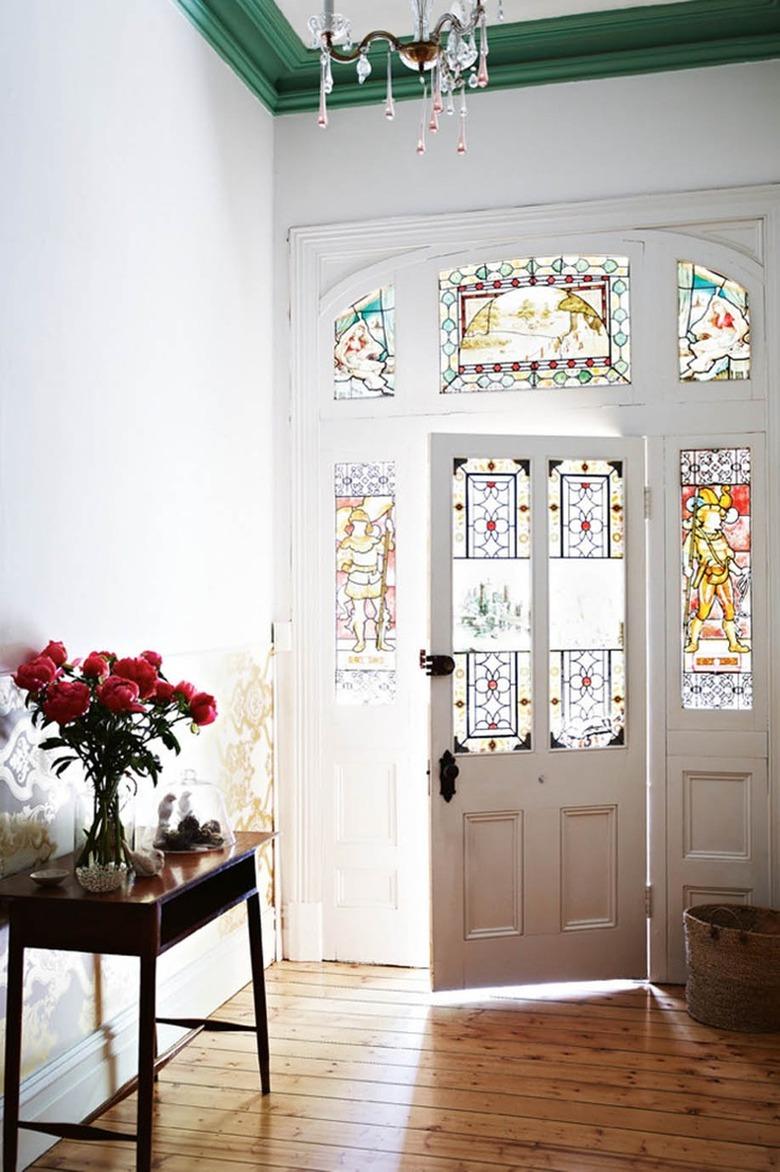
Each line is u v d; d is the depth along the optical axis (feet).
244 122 14.39
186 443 12.48
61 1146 9.66
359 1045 11.94
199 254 12.91
